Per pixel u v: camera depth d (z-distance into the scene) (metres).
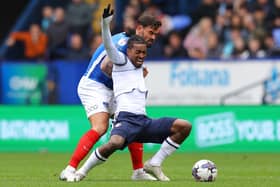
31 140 66.44
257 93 64.88
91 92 35.62
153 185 32.12
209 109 64.88
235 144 64.81
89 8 73.38
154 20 34.84
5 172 43.25
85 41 72.62
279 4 70.88
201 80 65.12
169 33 71.88
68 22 72.88
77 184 32.62
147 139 34.62
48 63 66.50
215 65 64.94
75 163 34.69
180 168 46.78
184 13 75.31
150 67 65.44
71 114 66.06
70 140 66.06
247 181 35.00
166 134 34.59
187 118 64.94
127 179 36.53
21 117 66.56
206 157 58.38
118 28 73.62
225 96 65.12
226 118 64.88
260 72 64.75
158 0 75.69
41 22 77.88
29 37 72.56
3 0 85.12
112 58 33.62
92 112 35.44
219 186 31.89
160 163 35.06
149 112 64.81
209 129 65.00
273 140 64.44
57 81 66.44
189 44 69.75
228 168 46.88
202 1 72.94
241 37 69.12
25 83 66.88
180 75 65.25
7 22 85.31
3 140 66.81
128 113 33.78
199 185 32.12
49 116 66.44
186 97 65.31
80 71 66.25
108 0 75.31
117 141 33.50
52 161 54.25
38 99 66.81
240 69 64.81
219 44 69.69
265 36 69.12
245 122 64.62
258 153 62.94
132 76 34.09
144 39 34.50
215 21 72.06
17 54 74.44
